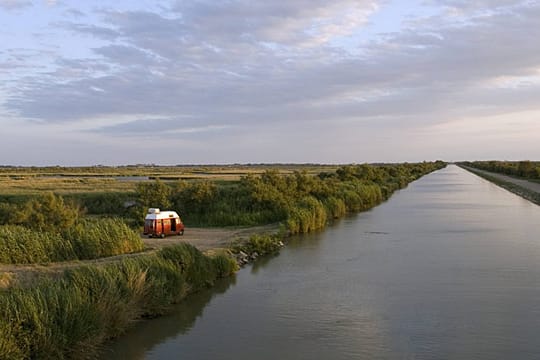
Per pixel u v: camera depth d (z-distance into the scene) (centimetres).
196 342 1299
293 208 3531
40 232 2191
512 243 2752
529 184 8425
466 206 5059
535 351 1218
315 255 2469
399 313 1516
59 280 1309
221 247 2466
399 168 12250
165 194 3991
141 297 1461
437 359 1179
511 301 1622
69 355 1133
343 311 1547
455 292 1738
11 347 1002
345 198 4697
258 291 1789
